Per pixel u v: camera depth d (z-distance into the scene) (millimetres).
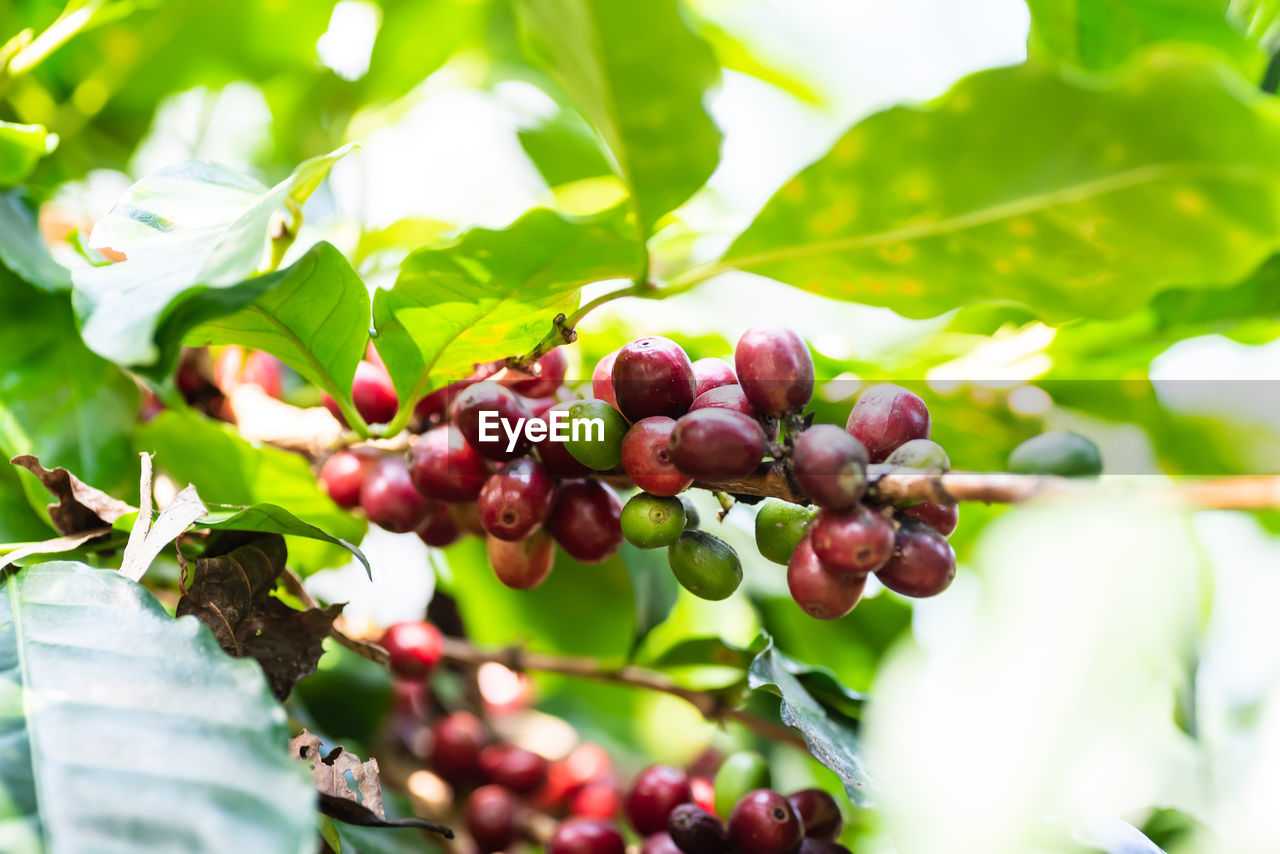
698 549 304
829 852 339
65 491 322
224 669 273
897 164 301
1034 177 298
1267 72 399
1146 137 286
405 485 355
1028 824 225
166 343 271
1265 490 236
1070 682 227
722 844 342
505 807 428
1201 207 294
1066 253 311
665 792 372
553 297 327
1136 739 340
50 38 408
